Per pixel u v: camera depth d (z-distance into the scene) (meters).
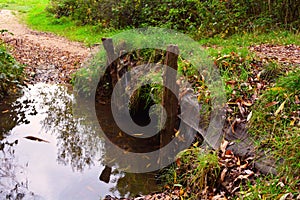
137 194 4.05
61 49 9.88
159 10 10.26
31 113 6.17
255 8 9.47
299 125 3.62
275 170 3.32
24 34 12.12
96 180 4.31
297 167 3.18
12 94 6.85
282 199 2.96
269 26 8.96
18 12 17.09
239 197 3.22
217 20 9.36
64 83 7.54
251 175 3.44
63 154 4.87
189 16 9.86
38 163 4.65
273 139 3.59
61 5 14.00
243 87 4.58
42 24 13.70
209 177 3.61
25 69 8.20
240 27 9.17
